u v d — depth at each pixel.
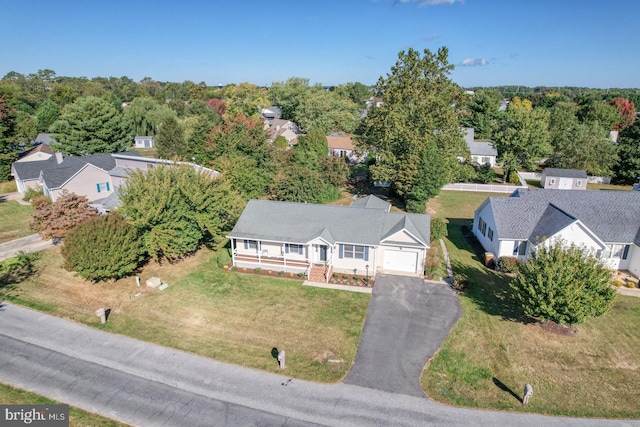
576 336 22.95
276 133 86.81
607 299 21.95
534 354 21.41
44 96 121.00
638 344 22.31
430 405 17.98
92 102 65.06
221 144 49.47
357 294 27.67
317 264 31.06
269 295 27.47
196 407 17.75
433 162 44.00
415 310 25.61
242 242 32.31
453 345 22.09
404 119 46.53
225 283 29.12
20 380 19.25
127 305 26.09
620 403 18.12
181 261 32.78
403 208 48.03
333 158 51.31
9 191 53.62
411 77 48.06
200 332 23.27
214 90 176.50
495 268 31.97
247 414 17.41
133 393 18.55
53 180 45.03
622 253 31.03
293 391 18.77
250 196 43.44
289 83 113.44
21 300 26.45
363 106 137.62
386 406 17.89
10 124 57.62
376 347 21.97
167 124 61.97
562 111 70.75
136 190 29.91
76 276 29.19
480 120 93.25
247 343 22.28
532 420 17.20
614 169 62.19
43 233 34.09
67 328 23.50
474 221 39.56
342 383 19.31
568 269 21.97
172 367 20.31
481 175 60.44
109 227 27.92
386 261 31.14
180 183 31.39
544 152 60.12
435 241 36.50
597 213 32.16
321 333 23.22
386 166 47.28
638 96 158.75
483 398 18.41
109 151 66.56
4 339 22.31
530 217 32.75
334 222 31.53
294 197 43.56
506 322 24.27
